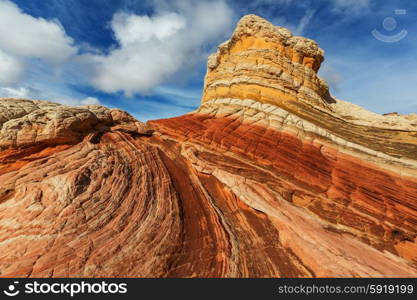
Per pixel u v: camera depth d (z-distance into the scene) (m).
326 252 8.23
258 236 9.55
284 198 11.67
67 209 8.36
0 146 10.23
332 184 12.58
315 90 20.38
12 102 12.05
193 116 19.56
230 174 12.68
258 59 20.12
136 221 8.92
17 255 6.89
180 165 13.94
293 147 14.83
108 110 16.34
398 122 18.94
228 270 7.75
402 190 12.33
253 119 17.22
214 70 26.08
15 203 8.58
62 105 14.00
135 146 13.71
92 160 10.70
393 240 9.91
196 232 9.39
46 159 10.39
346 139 17.09
